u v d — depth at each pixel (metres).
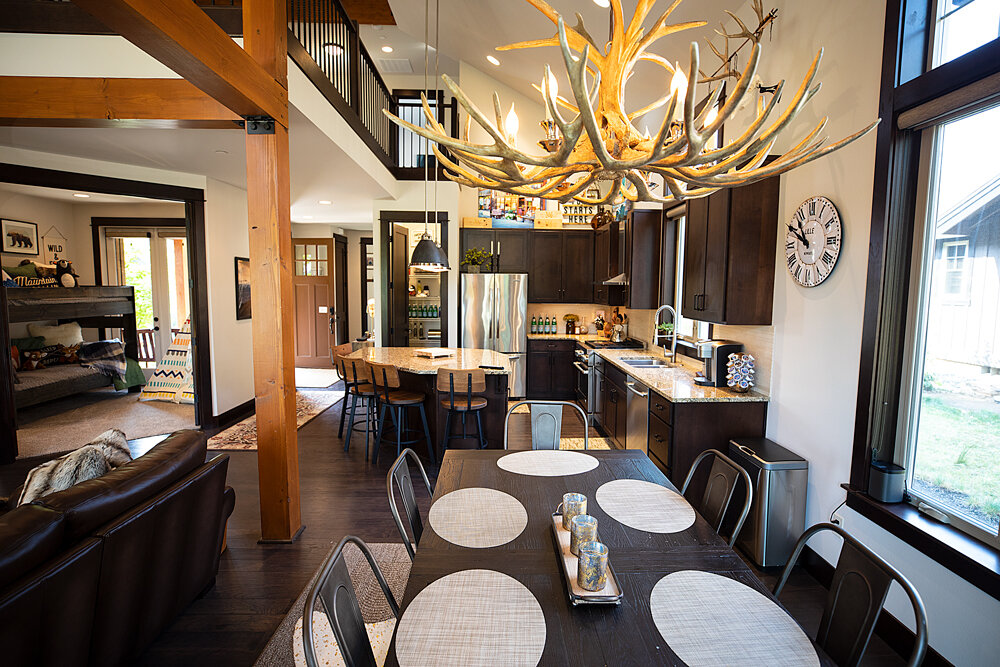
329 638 2.13
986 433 1.84
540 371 6.65
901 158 2.12
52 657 1.50
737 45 3.42
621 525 1.77
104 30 2.96
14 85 2.65
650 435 3.52
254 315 2.78
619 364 4.32
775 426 3.03
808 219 2.70
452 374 3.86
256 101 2.40
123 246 7.52
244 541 2.95
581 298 6.87
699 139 1.06
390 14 5.87
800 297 2.80
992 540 1.81
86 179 4.34
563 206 6.86
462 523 1.76
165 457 2.13
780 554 2.73
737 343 3.46
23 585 1.38
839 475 2.47
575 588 1.34
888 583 1.20
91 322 7.04
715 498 2.01
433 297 8.02
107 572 1.71
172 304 7.99
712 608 1.31
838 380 2.48
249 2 2.62
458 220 6.55
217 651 2.05
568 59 0.93
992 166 1.81
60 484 2.03
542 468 2.34
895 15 2.09
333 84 4.14
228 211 5.51
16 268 5.95
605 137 1.45
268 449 2.86
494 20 4.71
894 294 2.18
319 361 9.69
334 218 8.48
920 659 1.09
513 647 1.15
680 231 4.73
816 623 2.29
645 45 1.49
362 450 4.66
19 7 2.93
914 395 2.15
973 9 1.89
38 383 5.62
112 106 2.67
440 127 1.53
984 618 1.74
